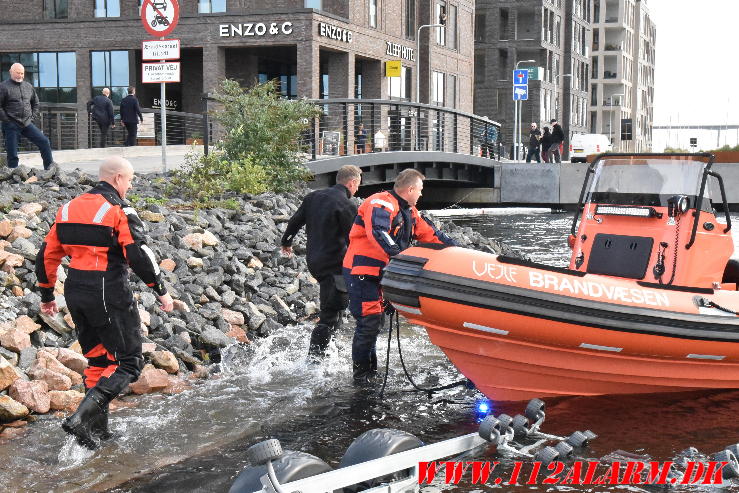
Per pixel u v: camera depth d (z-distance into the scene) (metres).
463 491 4.64
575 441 5.31
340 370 7.36
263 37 29.70
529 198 30.02
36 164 16.75
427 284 6.07
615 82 93.50
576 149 44.72
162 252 9.30
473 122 30.03
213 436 5.59
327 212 7.39
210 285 8.99
